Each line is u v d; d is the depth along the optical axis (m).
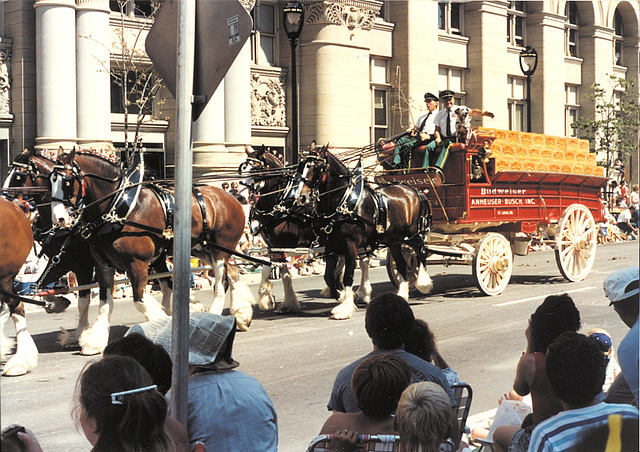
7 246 7.88
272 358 8.91
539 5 28.48
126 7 18.28
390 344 4.32
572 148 15.64
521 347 9.35
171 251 9.55
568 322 4.50
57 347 9.60
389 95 24.30
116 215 8.91
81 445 5.75
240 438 3.44
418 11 24.02
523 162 14.27
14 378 7.93
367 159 22.50
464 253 13.39
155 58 3.73
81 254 9.55
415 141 13.48
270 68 21.73
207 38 3.55
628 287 4.39
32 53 17.02
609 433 3.59
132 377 2.72
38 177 8.53
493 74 26.69
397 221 12.53
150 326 3.78
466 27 26.50
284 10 15.67
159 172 19.50
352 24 22.30
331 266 11.84
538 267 17.84
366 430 3.61
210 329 3.63
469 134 13.24
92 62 17.02
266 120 21.86
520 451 4.38
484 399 7.08
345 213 11.49
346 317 11.60
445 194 13.57
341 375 4.20
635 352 3.80
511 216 14.26
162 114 19.59
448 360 8.64
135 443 2.66
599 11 29.94
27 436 2.79
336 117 22.05
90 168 8.82
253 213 12.05
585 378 3.63
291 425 6.42
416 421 3.28
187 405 3.38
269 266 11.88
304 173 11.16
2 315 8.13
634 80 27.81
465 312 11.88
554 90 28.97
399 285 13.55
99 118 17.16
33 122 17.11
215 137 19.38
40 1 16.42
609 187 23.70
